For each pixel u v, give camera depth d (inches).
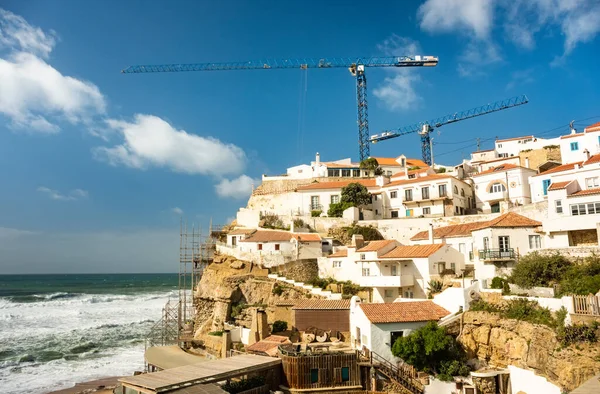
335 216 3380.9
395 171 4500.5
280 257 2797.7
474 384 1422.2
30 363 2588.6
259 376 1536.7
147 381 1355.8
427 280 2081.7
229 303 2605.8
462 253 2290.8
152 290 7677.2
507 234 1897.1
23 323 3907.5
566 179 2348.7
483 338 1523.1
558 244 1856.5
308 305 2055.9
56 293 6870.1
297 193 3698.3
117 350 2933.1
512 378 1397.6
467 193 3309.5
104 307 5024.6
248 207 3944.4
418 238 2559.1
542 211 2317.9
